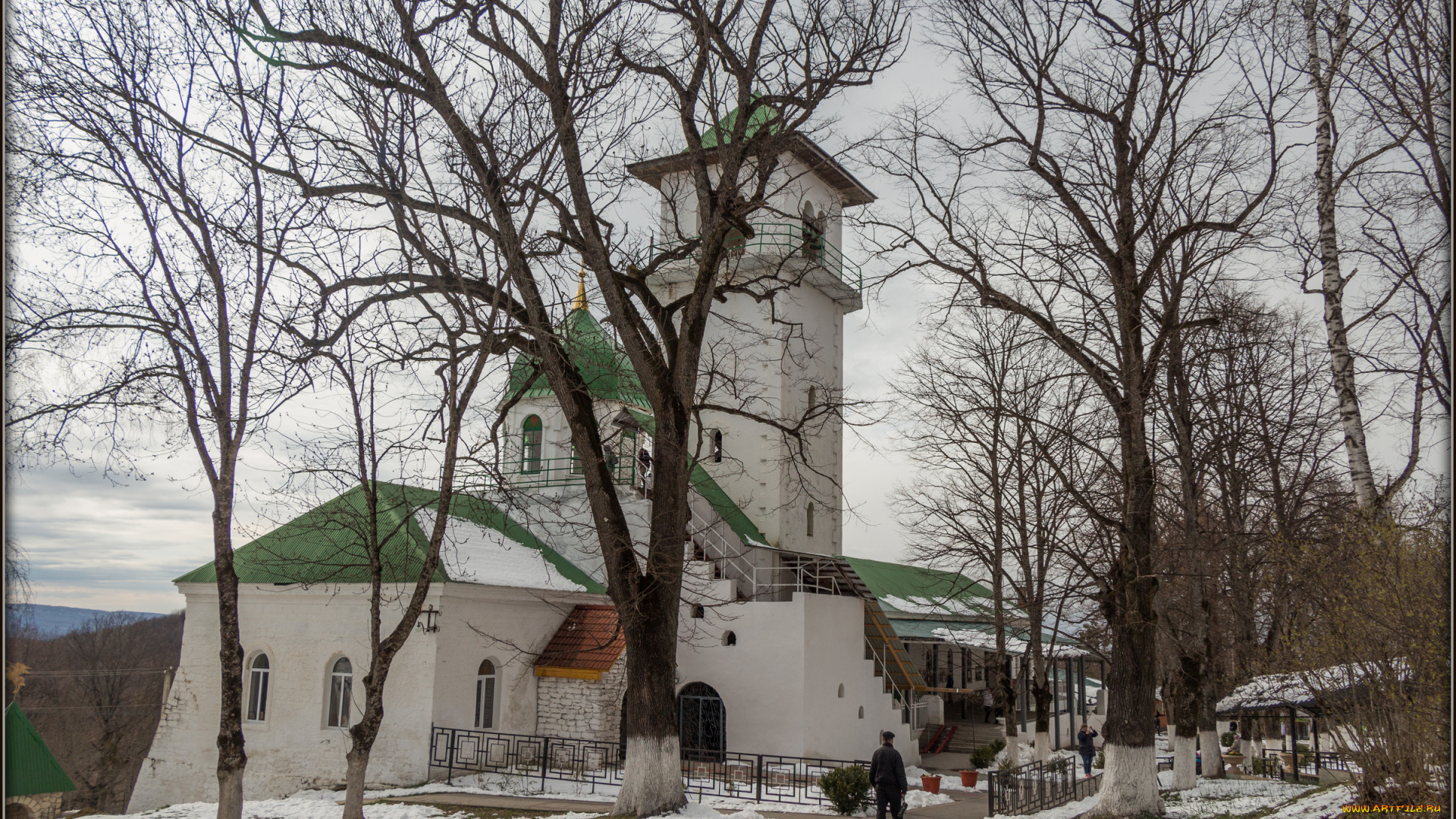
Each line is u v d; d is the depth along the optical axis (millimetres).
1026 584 29219
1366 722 14523
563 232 18922
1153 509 18641
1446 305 15164
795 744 26797
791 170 35812
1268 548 24906
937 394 29672
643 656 17156
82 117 15312
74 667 47469
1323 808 16922
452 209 17266
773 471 34375
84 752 46875
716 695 28328
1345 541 17172
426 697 23422
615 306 18062
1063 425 25109
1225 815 17641
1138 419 18234
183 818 19156
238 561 25984
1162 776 27438
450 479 17203
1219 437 25781
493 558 27078
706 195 19406
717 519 32250
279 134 16594
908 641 40594
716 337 35969
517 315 18297
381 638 24125
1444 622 12914
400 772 23203
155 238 15172
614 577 17406
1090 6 18203
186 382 15164
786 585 33031
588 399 18250
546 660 26875
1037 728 28250
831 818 19250
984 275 19203
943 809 21641
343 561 24812
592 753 25406
